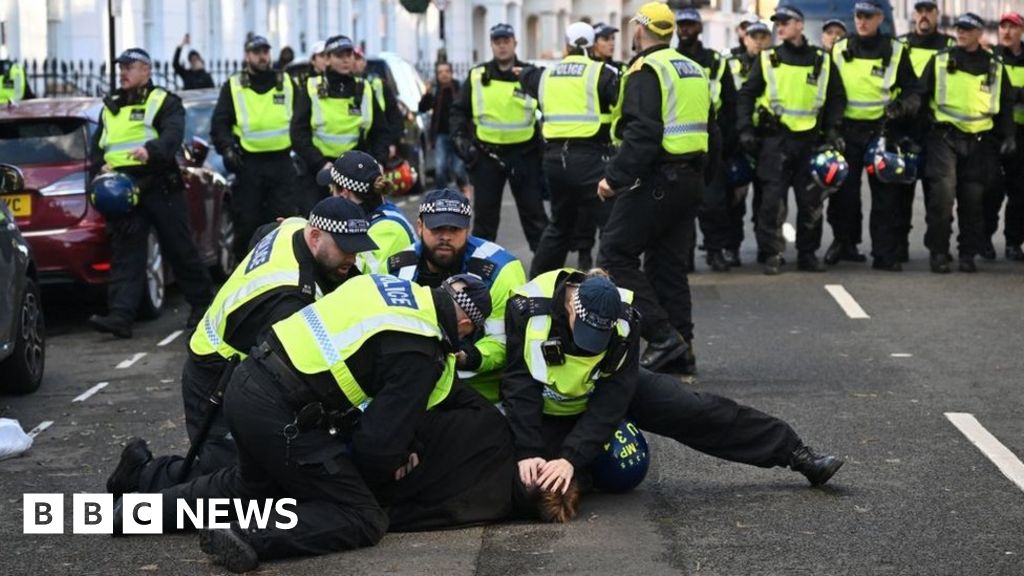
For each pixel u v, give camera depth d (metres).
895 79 30.03
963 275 30.03
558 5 121.88
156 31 61.28
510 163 28.56
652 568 12.99
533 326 14.27
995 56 29.91
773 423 15.30
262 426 13.23
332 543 13.42
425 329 13.21
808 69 29.48
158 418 19.39
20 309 20.61
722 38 121.00
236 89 27.22
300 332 13.28
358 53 29.55
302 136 26.61
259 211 27.45
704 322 25.12
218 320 14.51
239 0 70.94
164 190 24.80
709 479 15.82
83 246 25.50
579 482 15.20
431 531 14.15
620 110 20.48
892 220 30.48
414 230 17.70
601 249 20.62
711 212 30.89
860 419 18.33
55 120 26.25
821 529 14.02
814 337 23.70
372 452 13.23
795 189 30.27
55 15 53.88
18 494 15.84
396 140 27.38
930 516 14.39
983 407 18.94
